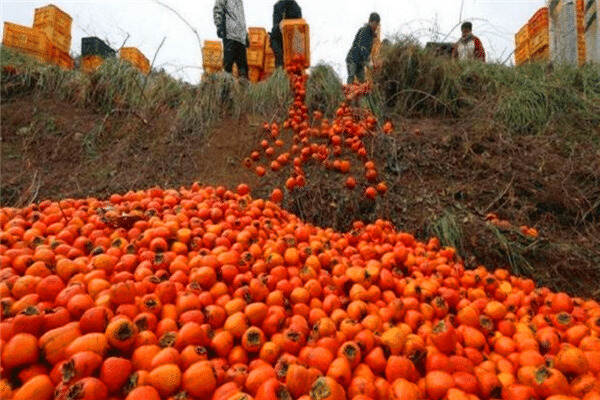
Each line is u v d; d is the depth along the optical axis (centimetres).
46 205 380
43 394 152
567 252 356
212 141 577
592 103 547
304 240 332
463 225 383
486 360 220
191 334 189
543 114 536
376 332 213
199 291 237
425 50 667
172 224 304
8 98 645
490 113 548
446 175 466
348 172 475
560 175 439
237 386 175
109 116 630
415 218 414
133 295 208
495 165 462
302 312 236
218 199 403
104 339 171
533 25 857
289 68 700
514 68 664
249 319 216
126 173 526
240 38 765
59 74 693
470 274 303
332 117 619
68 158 554
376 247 333
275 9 843
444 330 207
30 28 861
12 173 515
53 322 179
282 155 514
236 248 296
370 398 165
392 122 579
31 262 241
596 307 276
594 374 201
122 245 288
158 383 162
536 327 253
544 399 188
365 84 622
